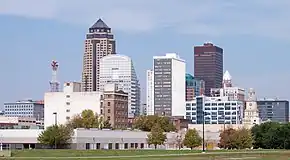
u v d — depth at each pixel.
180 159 197.88
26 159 181.62
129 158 196.88
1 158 186.12
